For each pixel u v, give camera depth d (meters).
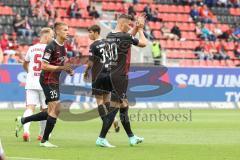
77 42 91.00
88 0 100.44
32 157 28.25
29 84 37.22
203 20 105.06
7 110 69.44
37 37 89.81
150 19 100.81
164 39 98.31
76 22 96.44
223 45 99.94
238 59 97.00
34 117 35.69
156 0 105.81
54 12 95.19
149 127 49.25
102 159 27.69
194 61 92.12
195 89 78.81
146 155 29.45
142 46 32.97
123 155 29.33
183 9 106.06
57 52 32.44
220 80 80.31
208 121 56.81
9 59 80.31
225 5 109.62
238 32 104.44
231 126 50.66
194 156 29.28
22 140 37.00
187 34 101.88
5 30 90.75
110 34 32.72
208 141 37.47
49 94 32.50
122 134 42.16
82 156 28.73
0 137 38.94
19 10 94.19
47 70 32.19
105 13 101.31
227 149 32.56
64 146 33.47
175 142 36.66
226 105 80.50
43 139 33.03
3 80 71.56
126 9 101.75
